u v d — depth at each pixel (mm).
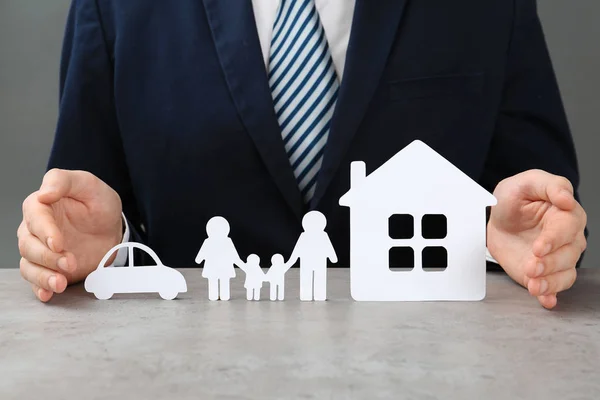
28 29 2037
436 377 518
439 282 769
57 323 669
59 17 2039
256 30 1059
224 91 1070
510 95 1148
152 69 1104
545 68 1143
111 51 1133
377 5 1051
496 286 836
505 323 668
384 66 1067
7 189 2076
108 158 1164
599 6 1963
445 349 584
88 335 627
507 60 1134
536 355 569
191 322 672
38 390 495
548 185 765
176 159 1099
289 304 749
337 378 516
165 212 1124
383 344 599
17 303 752
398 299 770
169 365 545
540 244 697
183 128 1088
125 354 573
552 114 1143
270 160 1051
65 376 522
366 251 768
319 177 1045
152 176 1112
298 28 1062
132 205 1218
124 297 780
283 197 1077
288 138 1062
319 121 1058
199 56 1082
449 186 766
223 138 1071
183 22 1093
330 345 595
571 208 726
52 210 792
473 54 1093
